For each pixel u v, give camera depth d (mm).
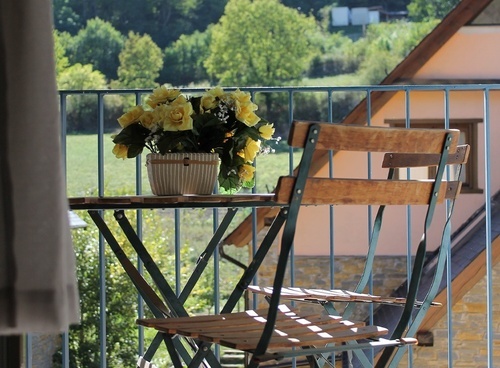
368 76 28000
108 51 26969
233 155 2953
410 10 27828
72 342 15156
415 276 2500
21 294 1384
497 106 15688
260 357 2238
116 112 25938
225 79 27828
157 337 2904
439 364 12977
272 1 27969
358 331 2547
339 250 14984
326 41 28156
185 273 21828
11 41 1401
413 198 2465
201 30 27734
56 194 1402
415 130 2393
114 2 27016
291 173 3658
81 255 15172
